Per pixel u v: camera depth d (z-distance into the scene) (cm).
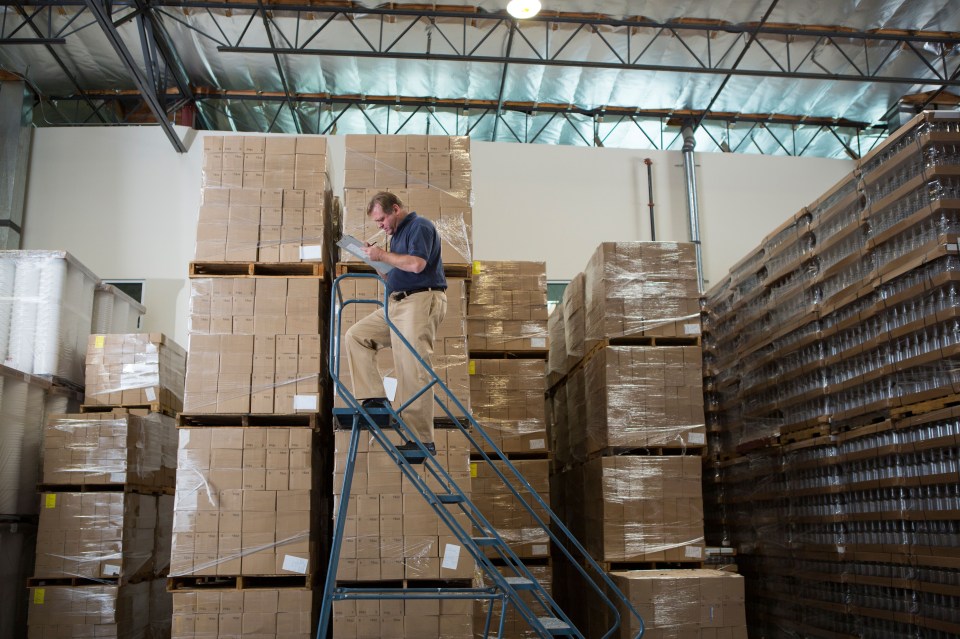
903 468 655
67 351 919
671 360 791
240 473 651
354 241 495
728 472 988
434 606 627
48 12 1068
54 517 792
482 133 1410
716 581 700
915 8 1070
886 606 680
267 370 672
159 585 906
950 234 586
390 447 452
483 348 861
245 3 1067
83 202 1112
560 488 1006
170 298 1087
